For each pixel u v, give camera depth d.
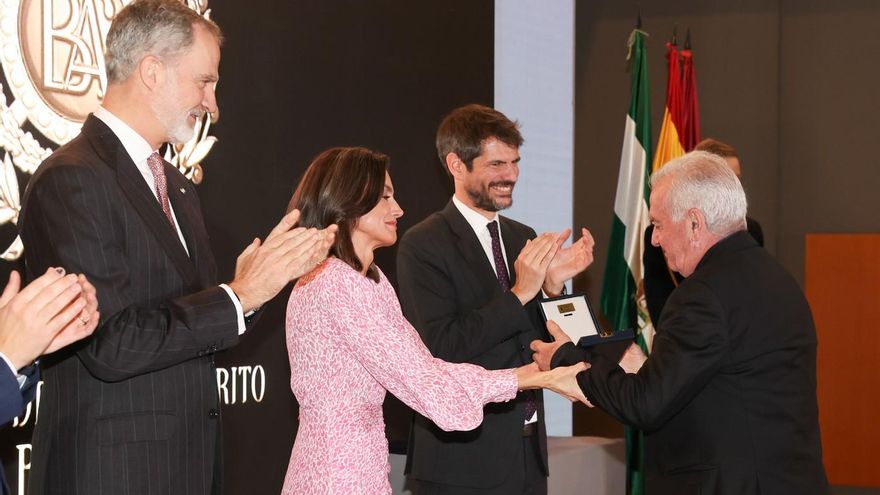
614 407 2.31
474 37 4.72
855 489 6.57
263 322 3.56
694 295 2.26
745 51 6.72
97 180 2.04
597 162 6.93
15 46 2.71
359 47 4.02
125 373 1.94
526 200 5.30
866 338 6.54
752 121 6.71
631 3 6.90
